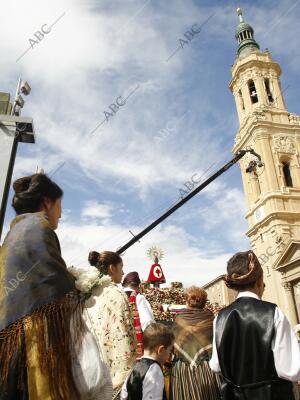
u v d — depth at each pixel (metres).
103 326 3.15
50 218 2.12
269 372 2.50
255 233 36.03
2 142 5.28
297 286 29.66
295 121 39.06
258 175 36.53
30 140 5.58
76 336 1.73
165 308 8.23
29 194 2.09
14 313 1.62
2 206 5.02
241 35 46.75
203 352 4.04
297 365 2.42
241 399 2.55
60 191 2.23
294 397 2.53
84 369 1.71
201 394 3.81
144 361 3.36
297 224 33.38
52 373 1.60
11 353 1.60
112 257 3.78
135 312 4.43
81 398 1.67
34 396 1.57
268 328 2.57
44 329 1.63
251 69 42.38
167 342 3.48
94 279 2.30
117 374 2.97
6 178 5.14
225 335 2.77
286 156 37.19
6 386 1.59
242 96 42.81
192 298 4.50
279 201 34.16
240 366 2.61
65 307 1.71
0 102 6.86
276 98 40.59
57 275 1.72
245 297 2.88
